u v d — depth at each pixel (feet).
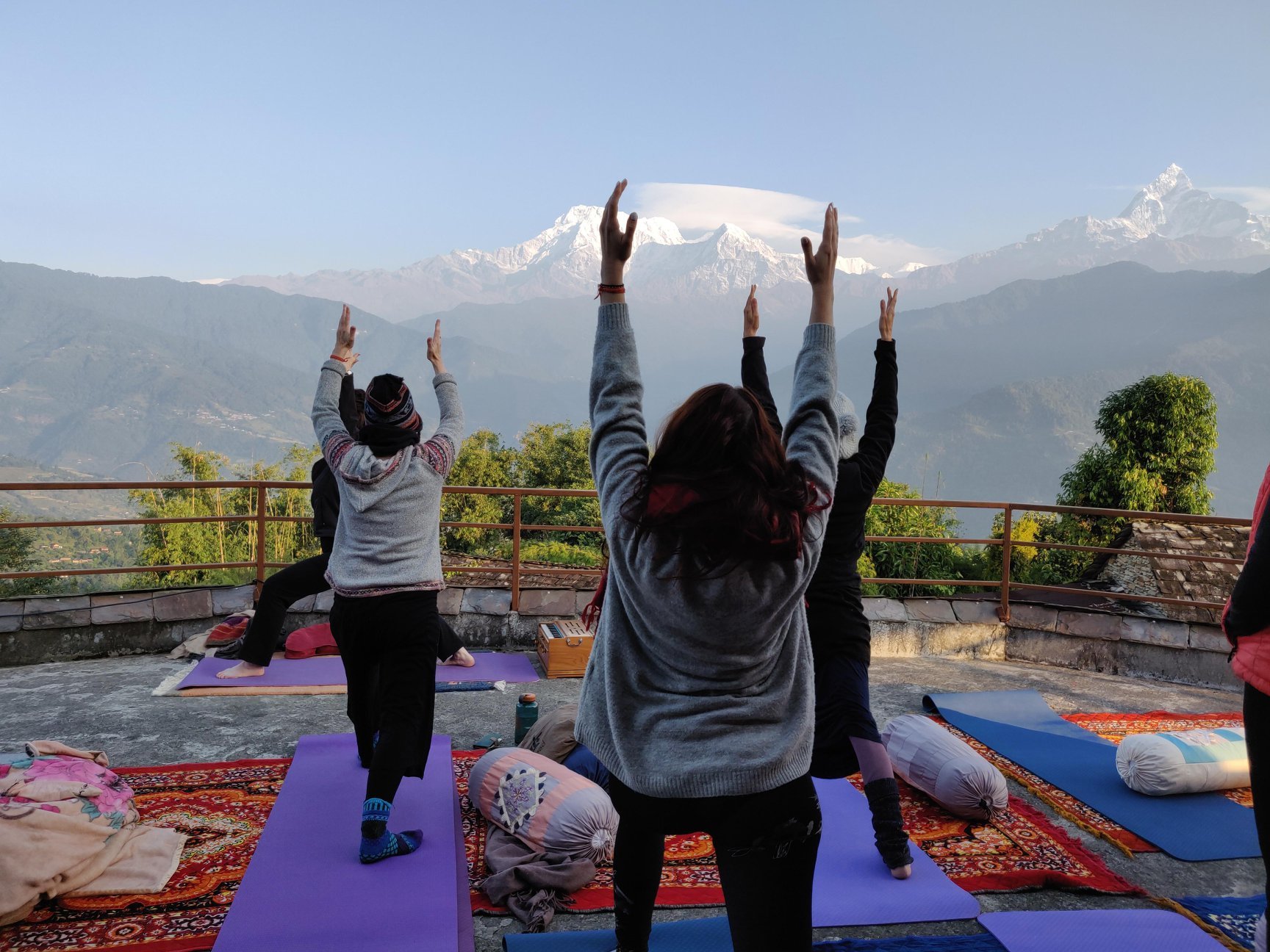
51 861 9.66
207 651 20.49
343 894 9.73
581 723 5.54
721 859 5.25
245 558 44.34
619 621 5.35
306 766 13.56
